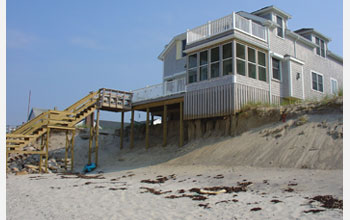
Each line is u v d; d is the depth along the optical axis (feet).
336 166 33.55
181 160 54.03
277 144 43.32
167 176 44.96
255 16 68.85
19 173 57.16
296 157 38.60
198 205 27.17
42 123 62.39
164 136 69.46
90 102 71.10
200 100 59.72
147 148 72.43
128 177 48.85
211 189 33.27
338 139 37.40
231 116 53.83
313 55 78.64
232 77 53.83
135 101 78.69
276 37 67.10
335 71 87.20
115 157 75.15
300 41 74.79
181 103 65.57
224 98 54.70
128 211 26.71
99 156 78.02
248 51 58.03
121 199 31.58
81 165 73.15
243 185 33.71
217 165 45.83
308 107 47.16
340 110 42.80
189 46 64.54
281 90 65.67
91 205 29.60
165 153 64.18
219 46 57.82
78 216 25.93
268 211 23.57
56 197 33.88
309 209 22.99
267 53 62.28
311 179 31.50
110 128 114.21
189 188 35.63
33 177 51.88
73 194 35.27
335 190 27.07
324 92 79.41
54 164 69.77
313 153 37.63
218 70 57.26
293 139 42.50
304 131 42.88
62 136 90.94
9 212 27.99
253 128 51.31
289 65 67.00
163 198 31.01
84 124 113.60
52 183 44.11
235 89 53.26
